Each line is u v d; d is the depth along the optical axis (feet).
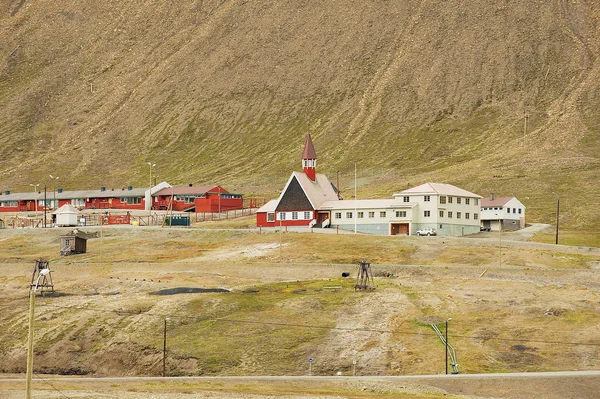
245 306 522.47
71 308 533.14
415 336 461.37
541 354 431.84
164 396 357.61
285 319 495.41
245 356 448.24
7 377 434.71
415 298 532.32
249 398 353.92
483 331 464.24
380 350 444.55
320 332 473.26
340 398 351.67
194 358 449.89
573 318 483.10
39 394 362.94
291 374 426.10
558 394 374.63
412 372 416.67
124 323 499.92
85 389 377.71
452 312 501.56
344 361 435.53
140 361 454.81
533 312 496.64
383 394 364.79
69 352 469.16
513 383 386.73
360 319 492.54
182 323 496.64
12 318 519.60
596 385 384.27
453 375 398.62
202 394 361.92
